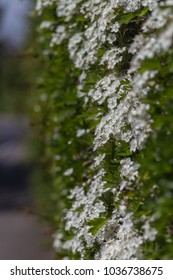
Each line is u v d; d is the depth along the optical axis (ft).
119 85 11.69
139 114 9.32
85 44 13.64
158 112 9.24
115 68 12.09
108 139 11.41
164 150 8.43
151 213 9.50
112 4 11.81
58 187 17.62
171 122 8.59
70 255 14.23
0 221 36.81
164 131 8.86
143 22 11.39
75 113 15.33
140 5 11.21
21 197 47.67
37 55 19.98
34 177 34.45
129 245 10.07
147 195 9.45
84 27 14.44
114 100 11.40
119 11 11.98
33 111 21.25
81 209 12.84
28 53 20.49
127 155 10.93
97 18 12.94
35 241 30.22
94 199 11.96
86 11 13.96
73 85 15.44
